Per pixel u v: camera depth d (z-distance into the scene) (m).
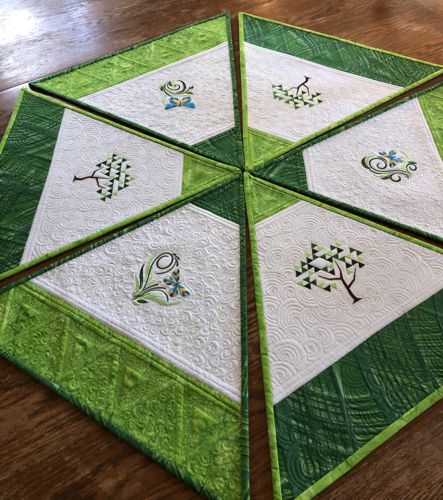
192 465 0.48
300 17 0.98
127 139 0.77
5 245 0.65
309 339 0.55
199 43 0.94
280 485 0.46
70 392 0.53
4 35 0.99
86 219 0.67
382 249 0.62
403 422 0.49
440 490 0.46
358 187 0.69
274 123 0.78
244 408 0.50
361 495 0.46
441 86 0.82
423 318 0.56
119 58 0.92
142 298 0.59
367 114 0.79
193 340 0.55
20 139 0.78
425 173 0.70
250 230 0.64
